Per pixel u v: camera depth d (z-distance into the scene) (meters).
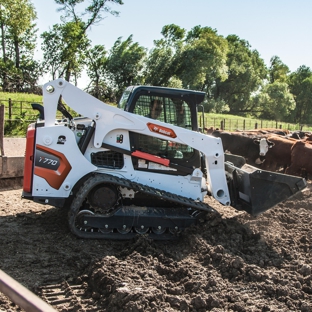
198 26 70.94
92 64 52.62
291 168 12.31
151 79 53.69
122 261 5.07
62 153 6.06
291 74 109.50
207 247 5.63
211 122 43.91
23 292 1.68
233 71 75.56
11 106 19.67
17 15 44.75
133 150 6.30
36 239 5.96
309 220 7.33
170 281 4.83
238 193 7.05
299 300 4.46
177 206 6.54
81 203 5.88
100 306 4.21
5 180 9.30
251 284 4.80
